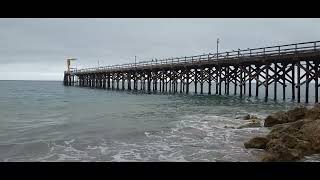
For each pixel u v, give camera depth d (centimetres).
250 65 3403
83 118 2205
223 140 1400
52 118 2220
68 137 1497
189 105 3066
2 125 1888
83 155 1173
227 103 3228
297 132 1244
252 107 2803
